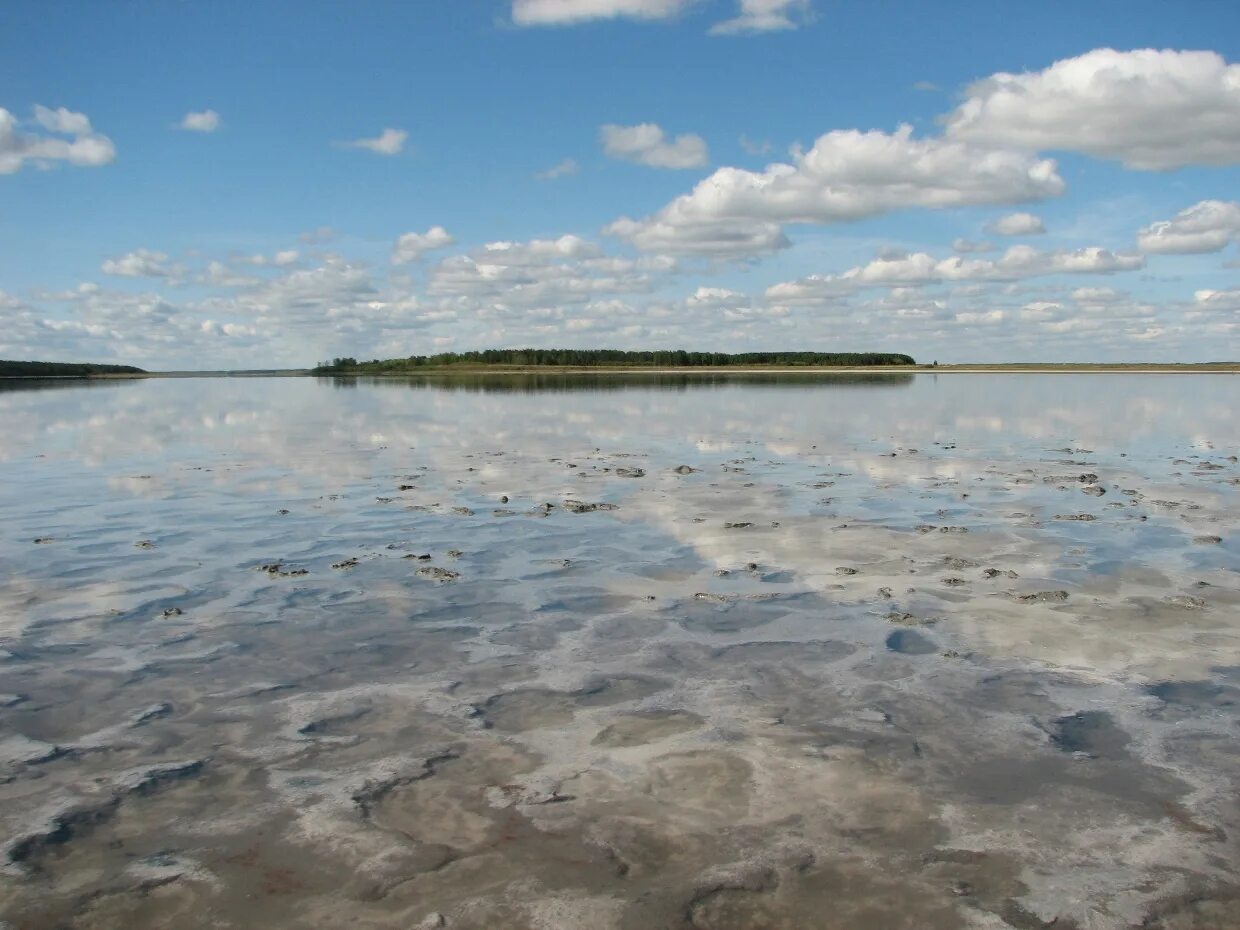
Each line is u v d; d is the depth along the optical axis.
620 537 12.16
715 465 19.45
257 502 15.16
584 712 6.67
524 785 5.63
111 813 5.36
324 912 4.47
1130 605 9.00
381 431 29.33
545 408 41.41
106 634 8.41
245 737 6.31
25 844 5.05
